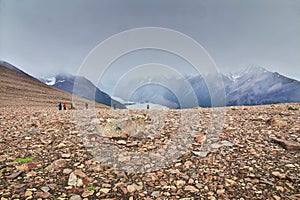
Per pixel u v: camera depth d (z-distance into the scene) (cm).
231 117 1207
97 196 456
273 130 870
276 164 573
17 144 747
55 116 1425
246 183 496
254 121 1067
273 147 689
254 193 458
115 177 535
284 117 1141
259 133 844
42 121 1170
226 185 491
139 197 455
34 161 605
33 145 739
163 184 505
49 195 448
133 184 500
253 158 616
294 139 742
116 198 452
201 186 493
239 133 857
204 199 446
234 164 588
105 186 493
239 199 441
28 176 523
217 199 444
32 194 449
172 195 463
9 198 433
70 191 470
